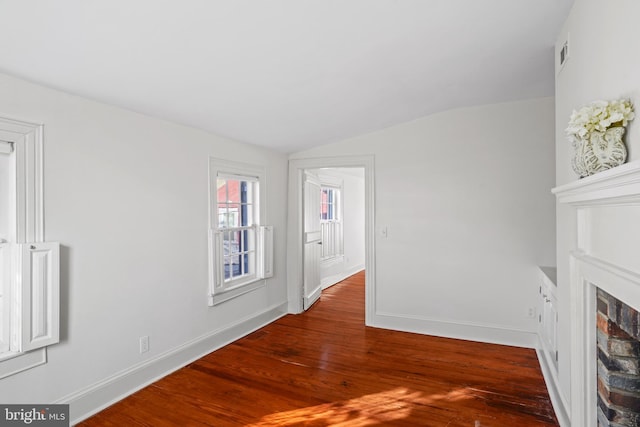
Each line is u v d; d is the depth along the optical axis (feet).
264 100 9.43
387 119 12.76
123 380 8.73
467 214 12.83
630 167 3.35
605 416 5.44
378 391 9.09
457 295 12.98
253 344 12.19
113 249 8.48
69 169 7.54
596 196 4.72
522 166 12.17
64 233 7.46
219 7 5.45
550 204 11.90
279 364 10.64
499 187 12.43
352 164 14.43
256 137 12.50
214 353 11.40
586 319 5.96
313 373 10.07
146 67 6.89
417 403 8.54
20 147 6.73
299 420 7.86
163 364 9.84
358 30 6.65
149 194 9.38
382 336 13.04
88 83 7.21
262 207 14.03
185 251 10.53
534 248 12.09
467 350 11.76
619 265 4.59
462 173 12.86
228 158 12.22
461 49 7.91
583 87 6.08
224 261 12.10
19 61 6.13
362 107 11.10
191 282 10.75
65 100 7.47
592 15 5.62
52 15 5.08
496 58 8.54
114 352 8.52
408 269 13.62
